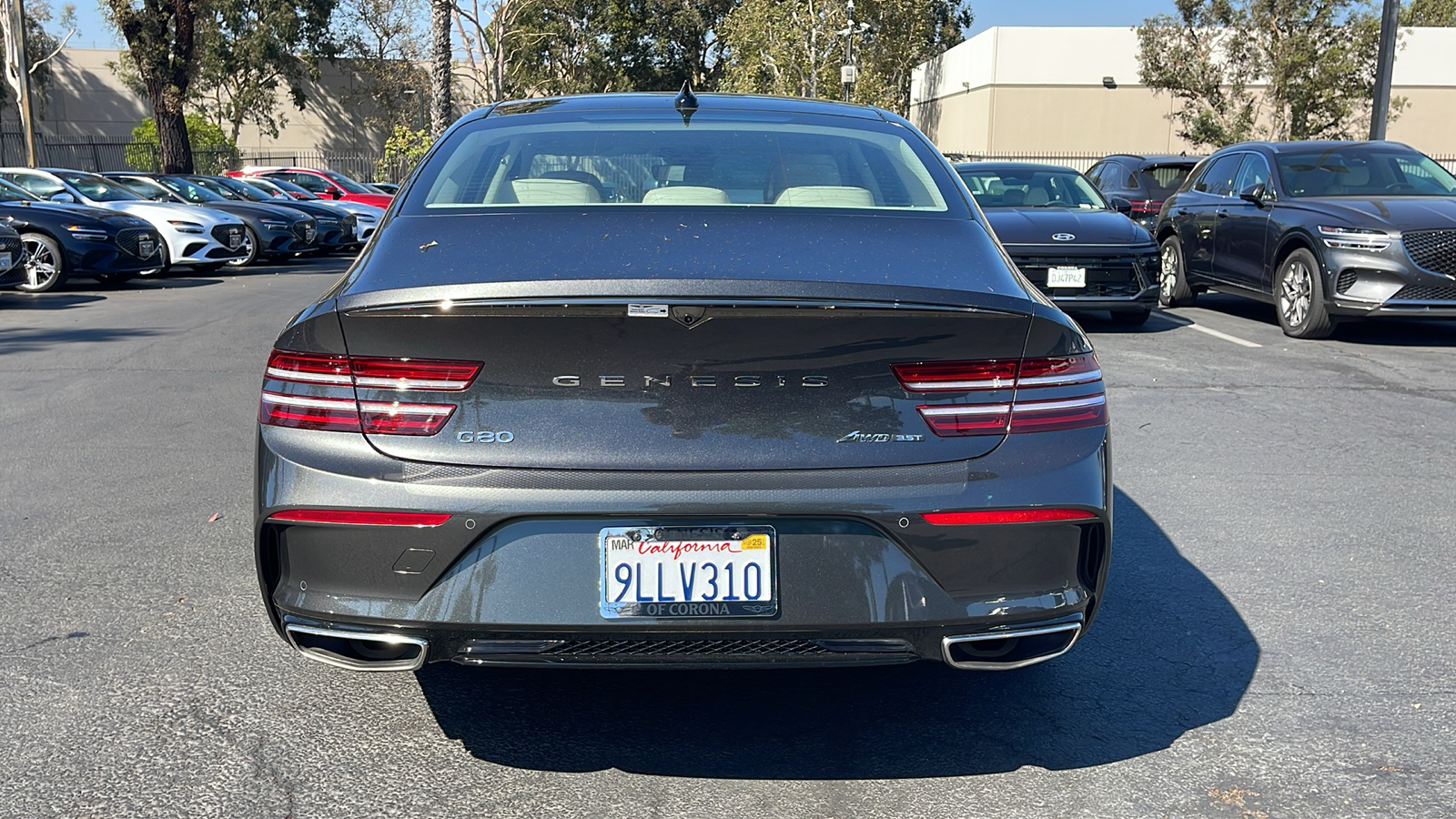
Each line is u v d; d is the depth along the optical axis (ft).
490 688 10.19
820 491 7.61
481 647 7.77
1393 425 20.95
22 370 25.61
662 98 12.35
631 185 10.16
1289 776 8.73
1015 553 7.88
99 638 11.12
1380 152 34.35
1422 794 8.48
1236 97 106.32
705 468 7.60
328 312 7.72
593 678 10.44
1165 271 40.29
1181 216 39.04
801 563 7.70
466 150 10.86
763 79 155.63
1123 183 54.80
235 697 9.93
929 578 7.79
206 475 16.98
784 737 9.34
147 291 44.21
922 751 9.12
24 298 41.09
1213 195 37.55
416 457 7.64
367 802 8.27
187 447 18.65
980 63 136.36
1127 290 31.55
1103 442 8.16
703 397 7.62
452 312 7.46
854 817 8.13
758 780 8.65
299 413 7.82
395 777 8.63
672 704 9.93
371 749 9.06
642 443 7.60
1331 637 11.43
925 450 7.75
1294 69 100.17
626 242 8.80
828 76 147.74
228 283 48.19
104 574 12.83
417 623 7.69
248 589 12.44
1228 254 35.47
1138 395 23.62
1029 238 31.40
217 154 150.61
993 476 7.77
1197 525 15.07
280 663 10.62
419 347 7.61
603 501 7.54
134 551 13.62
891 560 7.74
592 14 174.70
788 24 148.36
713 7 186.70
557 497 7.54
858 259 8.61
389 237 9.22
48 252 42.88
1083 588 8.16
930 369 7.75
